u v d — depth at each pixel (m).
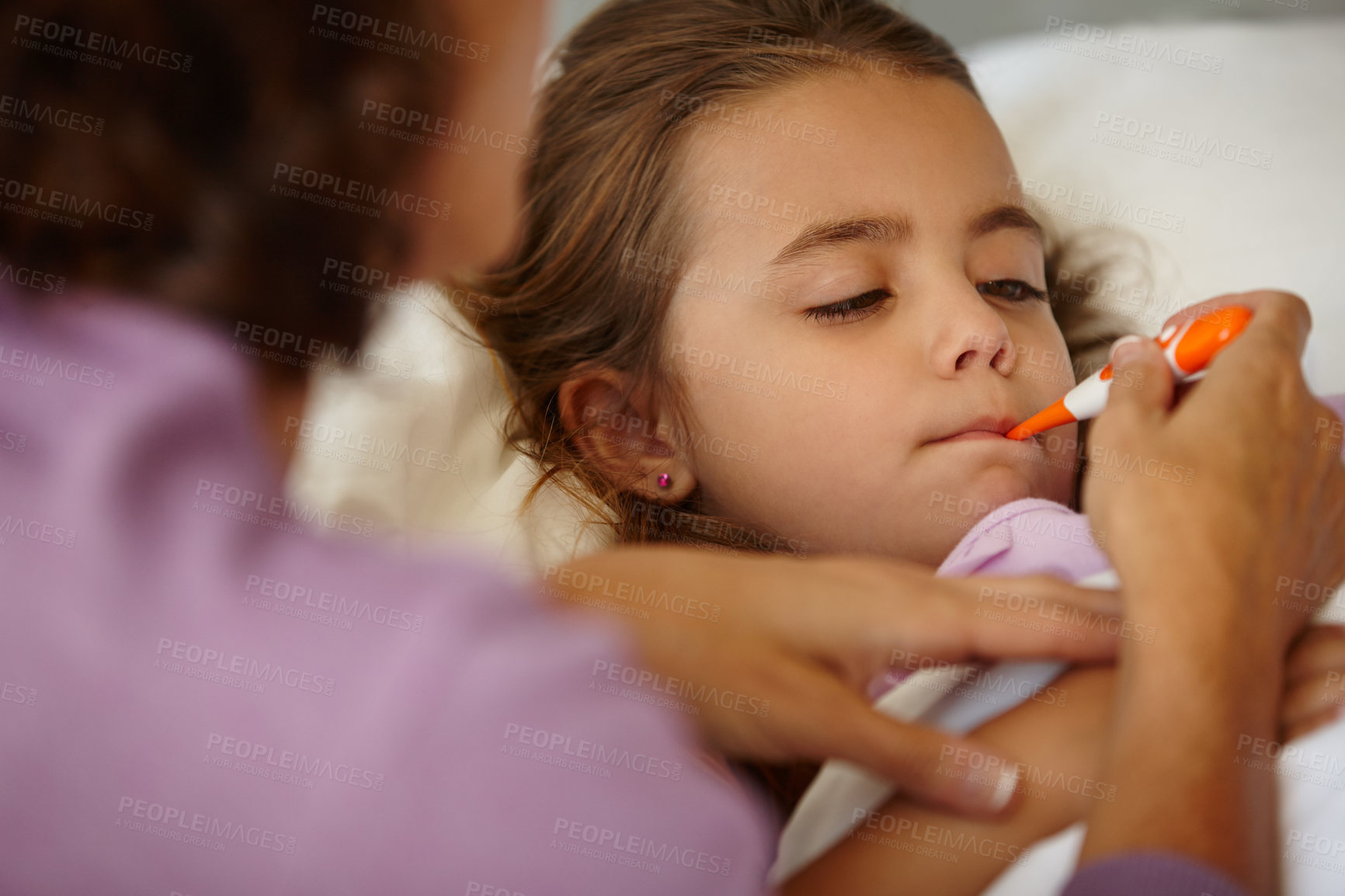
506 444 1.13
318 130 0.48
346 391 1.07
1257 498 0.56
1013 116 1.40
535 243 1.13
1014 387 0.88
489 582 0.44
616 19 1.14
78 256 0.46
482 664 0.40
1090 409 0.78
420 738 0.39
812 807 0.63
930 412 0.87
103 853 0.40
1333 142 1.29
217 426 0.44
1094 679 0.62
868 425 0.89
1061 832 0.57
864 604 0.59
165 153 0.45
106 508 0.40
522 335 1.15
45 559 0.40
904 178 0.90
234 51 0.45
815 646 0.59
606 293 1.06
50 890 0.41
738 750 0.56
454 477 1.11
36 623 0.40
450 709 0.40
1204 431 0.59
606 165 1.05
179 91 0.45
